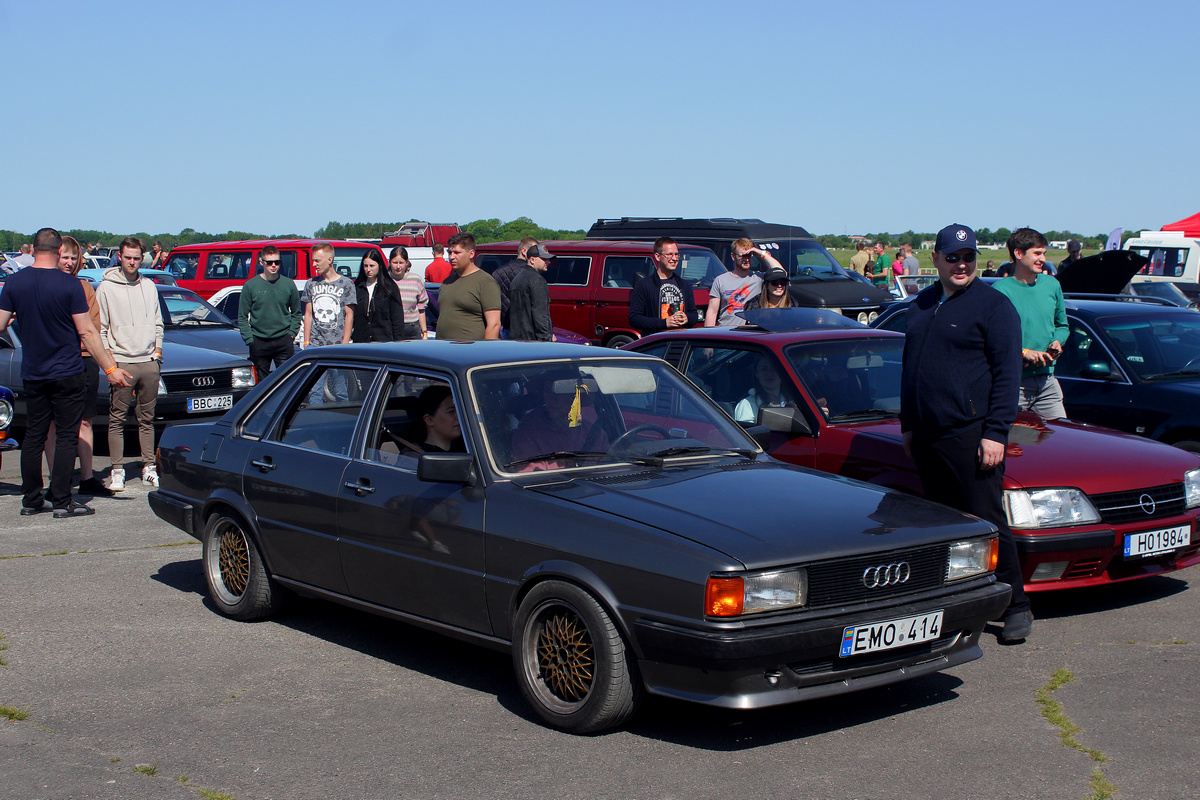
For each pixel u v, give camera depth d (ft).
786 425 19.45
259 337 39.47
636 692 13.42
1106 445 19.72
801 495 14.66
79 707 14.74
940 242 16.85
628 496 14.25
